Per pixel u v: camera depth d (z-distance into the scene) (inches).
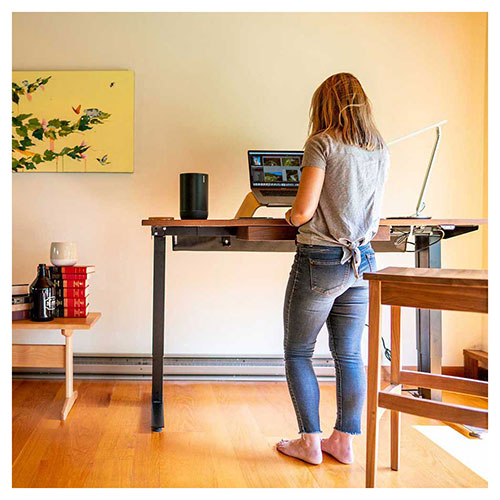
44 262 104.2
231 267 106.7
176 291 105.9
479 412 45.9
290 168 86.6
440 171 108.3
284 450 68.7
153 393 81.9
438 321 89.7
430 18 107.3
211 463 65.4
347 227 61.4
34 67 103.1
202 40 104.8
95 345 105.2
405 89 107.4
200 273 106.3
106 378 104.4
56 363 85.7
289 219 64.0
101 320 105.3
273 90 105.7
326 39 106.2
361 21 106.7
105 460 65.6
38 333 105.0
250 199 88.5
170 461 65.7
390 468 64.7
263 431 77.1
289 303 66.1
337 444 67.3
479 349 109.1
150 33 104.2
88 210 104.6
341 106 62.2
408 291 49.8
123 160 103.4
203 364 105.3
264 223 72.2
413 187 108.3
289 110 105.9
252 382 105.0
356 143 61.3
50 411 84.7
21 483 58.7
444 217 108.4
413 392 96.7
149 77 104.3
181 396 94.3
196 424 79.5
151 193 105.0
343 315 67.8
